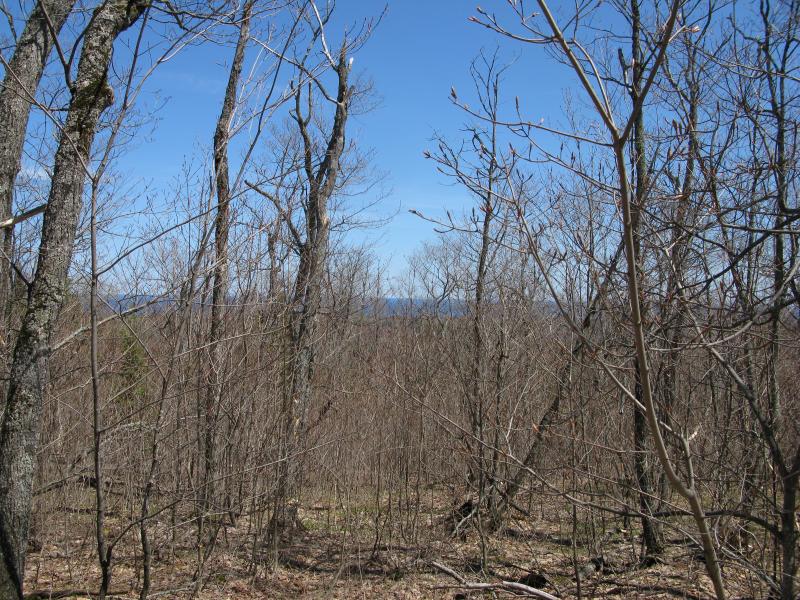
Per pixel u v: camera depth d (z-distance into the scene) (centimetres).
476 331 771
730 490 533
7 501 457
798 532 421
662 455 329
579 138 304
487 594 677
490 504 795
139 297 591
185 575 696
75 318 805
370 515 852
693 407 591
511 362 766
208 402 675
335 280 960
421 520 877
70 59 498
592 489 694
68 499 754
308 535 839
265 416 750
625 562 739
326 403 854
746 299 423
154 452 568
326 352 890
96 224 497
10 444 464
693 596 610
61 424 720
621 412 624
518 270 752
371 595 682
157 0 518
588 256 379
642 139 514
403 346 872
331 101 888
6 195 547
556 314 620
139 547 721
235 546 769
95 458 508
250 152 544
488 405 751
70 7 566
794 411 527
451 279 799
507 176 408
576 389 654
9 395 472
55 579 677
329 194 870
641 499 639
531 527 843
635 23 480
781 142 448
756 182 436
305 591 684
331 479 881
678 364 541
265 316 727
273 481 747
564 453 670
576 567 607
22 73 549
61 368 773
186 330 595
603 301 407
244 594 669
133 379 768
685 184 437
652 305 446
